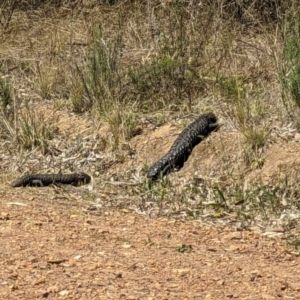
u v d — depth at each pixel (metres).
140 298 13.27
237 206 19.39
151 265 15.01
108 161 23.00
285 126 22.23
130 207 19.58
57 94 26.75
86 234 16.92
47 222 17.73
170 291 13.68
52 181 21.38
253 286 14.05
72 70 26.81
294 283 14.30
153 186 21.03
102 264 14.93
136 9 31.19
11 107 25.52
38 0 33.16
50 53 29.14
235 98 24.14
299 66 22.64
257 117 22.83
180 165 22.22
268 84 24.84
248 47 27.69
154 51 27.72
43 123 24.48
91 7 32.03
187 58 26.91
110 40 27.67
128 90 25.56
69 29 30.58
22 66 28.81
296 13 27.52
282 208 19.08
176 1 30.44
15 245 15.92
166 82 25.53
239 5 29.73
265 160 21.23
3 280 13.98
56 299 13.22
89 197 20.39
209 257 15.71
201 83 25.53
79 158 23.30
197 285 14.02
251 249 16.38
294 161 20.78
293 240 17.14
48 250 15.70
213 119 23.30
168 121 24.19
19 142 24.06
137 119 24.22
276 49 26.47
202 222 18.44
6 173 22.50
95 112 24.69
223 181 21.02
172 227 17.88
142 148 23.27
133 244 16.36
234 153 21.86
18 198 19.91
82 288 13.68
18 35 31.05
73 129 24.42
